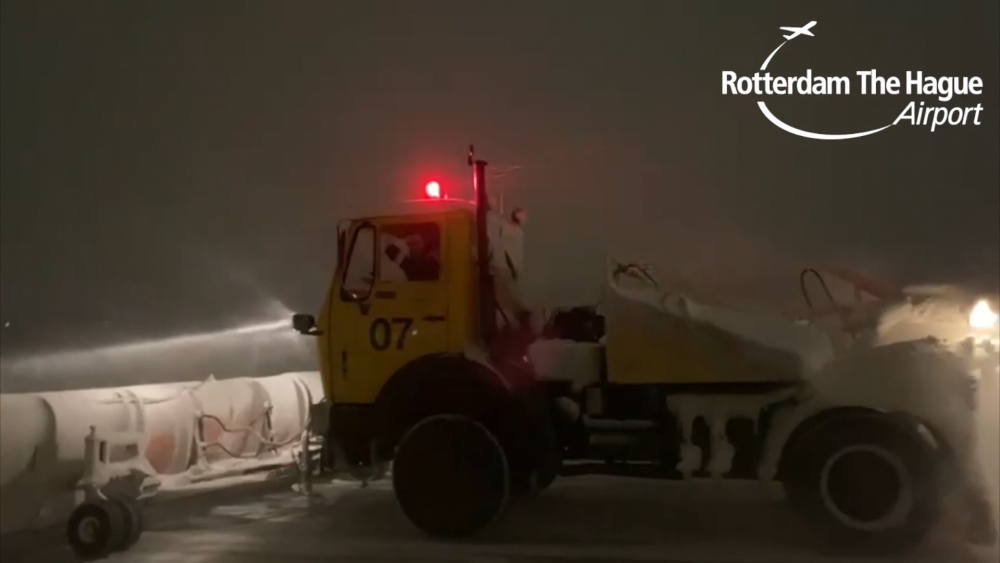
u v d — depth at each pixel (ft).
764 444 18.69
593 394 20.03
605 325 19.77
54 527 22.17
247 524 22.72
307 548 19.76
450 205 21.53
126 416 20.59
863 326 19.63
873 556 18.02
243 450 24.68
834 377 18.35
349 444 21.18
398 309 21.26
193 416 22.49
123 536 18.95
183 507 25.21
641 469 19.60
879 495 17.69
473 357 20.52
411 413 20.88
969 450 17.53
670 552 19.01
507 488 19.88
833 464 17.97
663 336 19.36
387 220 21.59
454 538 20.38
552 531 21.33
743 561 18.06
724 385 19.17
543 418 20.12
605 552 19.04
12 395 18.92
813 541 19.72
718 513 23.57
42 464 18.84
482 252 20.97
